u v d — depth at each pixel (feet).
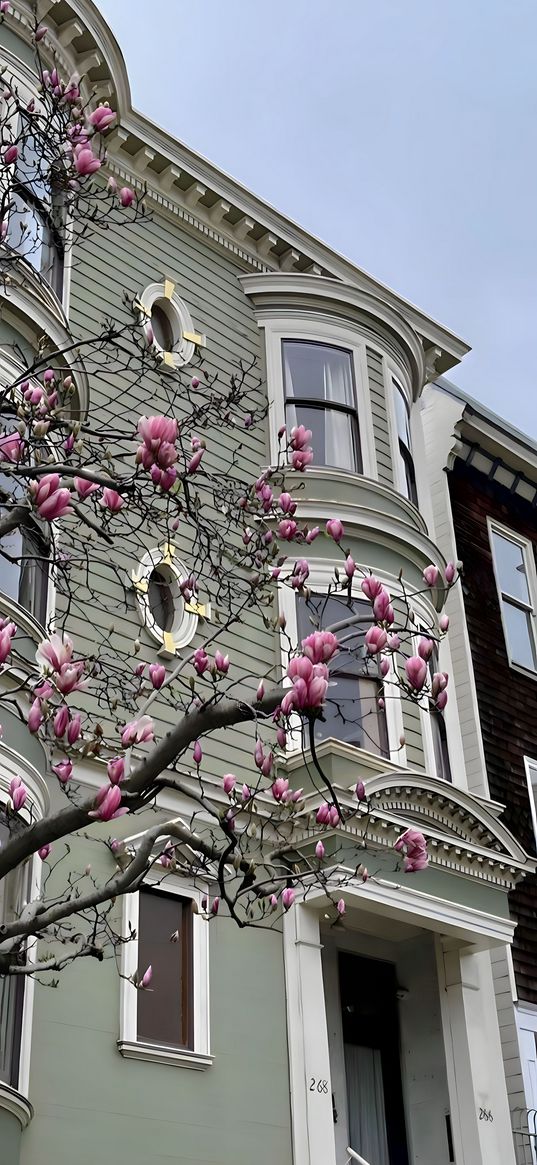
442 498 61.16
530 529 66.28
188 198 51.06
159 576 42.65
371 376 53.06
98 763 37.14
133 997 35.19
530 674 60.80
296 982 39.14
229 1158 35.32
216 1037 36.78
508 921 43.98
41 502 19.35
